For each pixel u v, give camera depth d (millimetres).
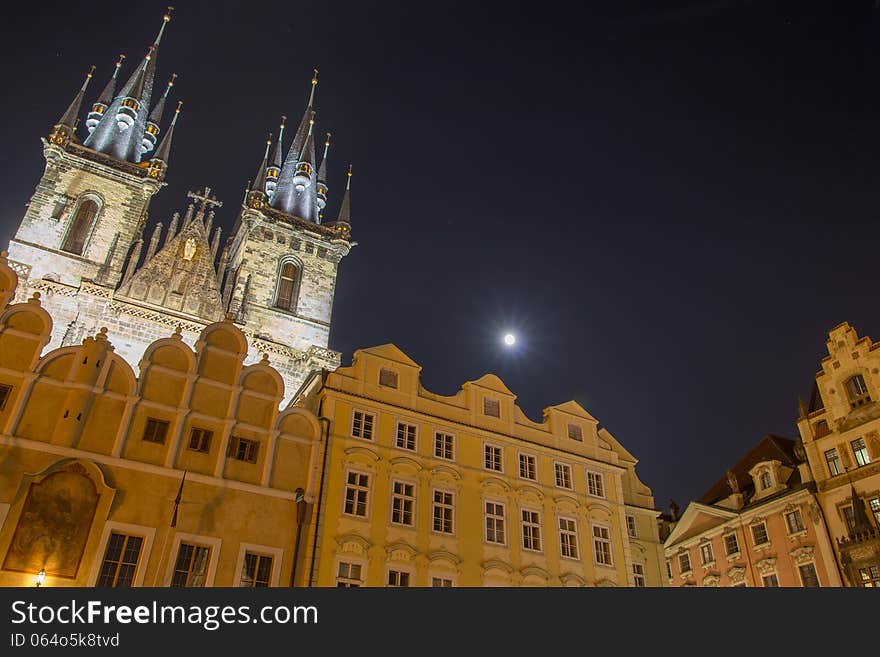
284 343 73438
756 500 50281
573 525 37094
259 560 28141
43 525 24844
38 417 26891
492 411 38719
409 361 37625
